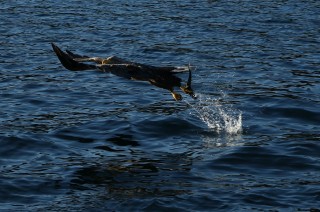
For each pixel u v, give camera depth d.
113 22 56.75
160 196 22.55
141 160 26.27
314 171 24.98
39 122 31.08
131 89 37.34
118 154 27.02
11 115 32.19
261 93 36.34
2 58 44.09
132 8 63.19
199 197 22.42
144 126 30.39
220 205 21.77
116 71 14.57
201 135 29.42
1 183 23.55
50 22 56.38
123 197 22.58
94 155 26.88
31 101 34.62
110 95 36.12
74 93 36.34
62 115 32.34
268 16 59.00
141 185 23.69
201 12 61.09
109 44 48.91
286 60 44.19
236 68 42.22
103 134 29.45
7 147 27.36
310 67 42.41
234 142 28.30
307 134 29.34
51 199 22.55
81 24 55.78
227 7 63.66
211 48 47.66
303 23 56.25
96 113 32.72
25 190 23.17
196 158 26.42
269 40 50.09
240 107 33.62
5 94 35.81
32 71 41.06
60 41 49.62
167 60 44.53
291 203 21.94
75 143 28.27
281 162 25.88
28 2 65.69
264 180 24.06
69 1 66.81
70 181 24.02
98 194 22.94
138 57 45.28
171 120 31.02
